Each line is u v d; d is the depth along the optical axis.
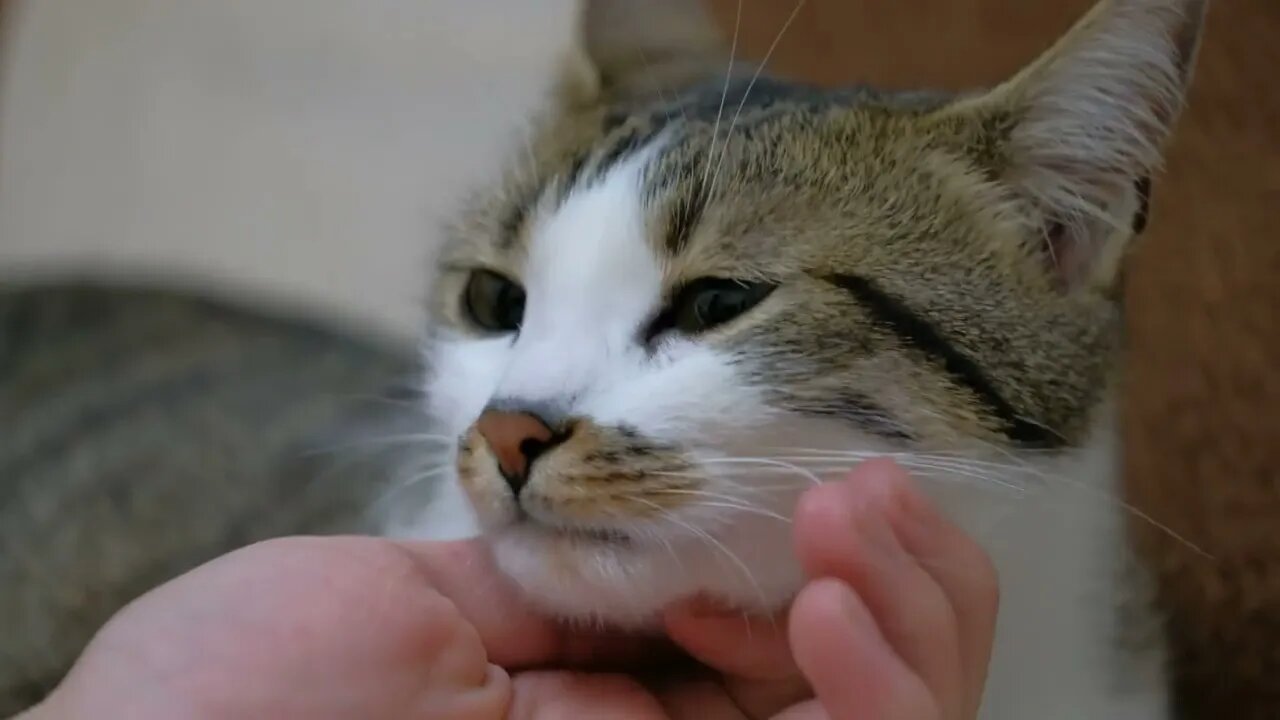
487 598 0.39
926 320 0.38
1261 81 0.56
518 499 0.37
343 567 0.37
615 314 0.38
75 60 0.79
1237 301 0.54
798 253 0.38
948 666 0.35
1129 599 0.46
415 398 0.51
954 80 0.58
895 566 0.35
